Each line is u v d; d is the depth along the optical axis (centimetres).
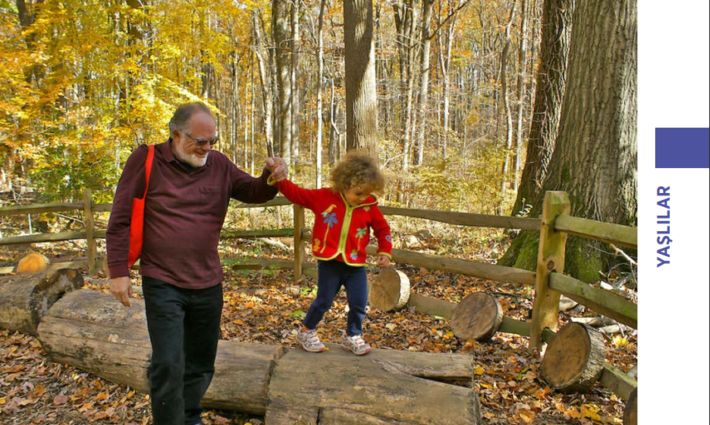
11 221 1137
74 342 370
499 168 1234
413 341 434
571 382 324
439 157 1487
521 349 408
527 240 620
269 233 662
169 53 1039
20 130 941
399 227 958
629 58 554
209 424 304
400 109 1984
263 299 565
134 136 1033
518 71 1967
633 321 317
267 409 274
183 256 250
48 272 469
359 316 316
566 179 596
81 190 1007
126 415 320
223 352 321
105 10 1005
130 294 245
